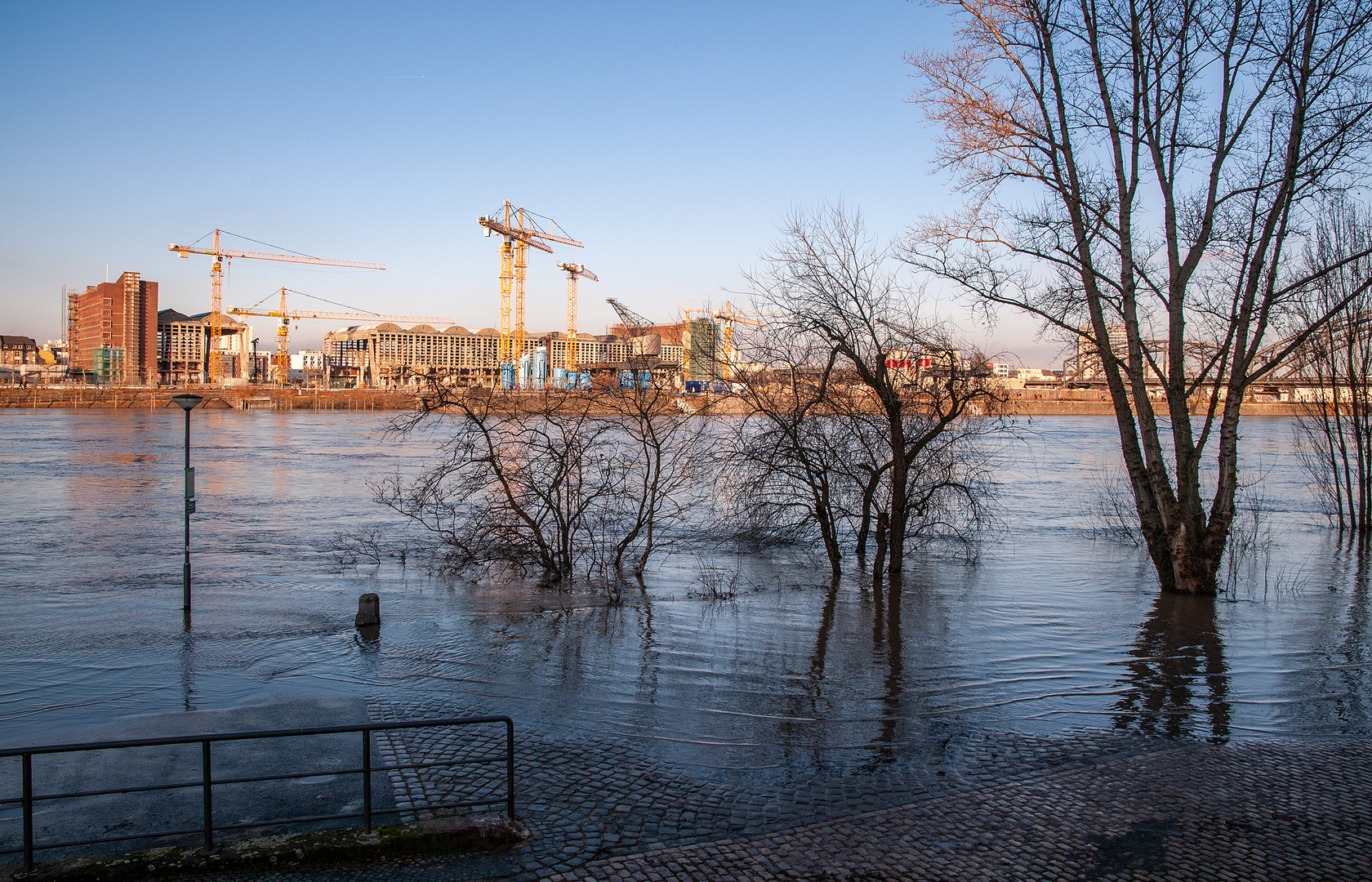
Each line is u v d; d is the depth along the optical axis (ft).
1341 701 41.78
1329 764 32.19
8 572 84.79
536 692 43.39
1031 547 98.32
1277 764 32.19
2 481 177.99
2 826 26.40
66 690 45.42
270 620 61.41
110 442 307.58
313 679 46.34
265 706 40.70
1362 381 105.81
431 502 101.35
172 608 66.59
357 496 154.71
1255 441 294.25
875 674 46.96
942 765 32.81
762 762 33.12
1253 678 46.09
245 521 123.54
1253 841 25.29
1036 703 41.60
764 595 70.59
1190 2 59.11
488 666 48.60
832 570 80.38
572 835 25.95
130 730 37.35
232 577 80.94
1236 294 65.05
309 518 127.03
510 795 26.40
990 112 65.21
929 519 99.09
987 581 76.54
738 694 43.01
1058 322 65.46
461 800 28.66
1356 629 57.52
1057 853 24.63
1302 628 57.82
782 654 51.19
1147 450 69.05
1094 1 62.69
